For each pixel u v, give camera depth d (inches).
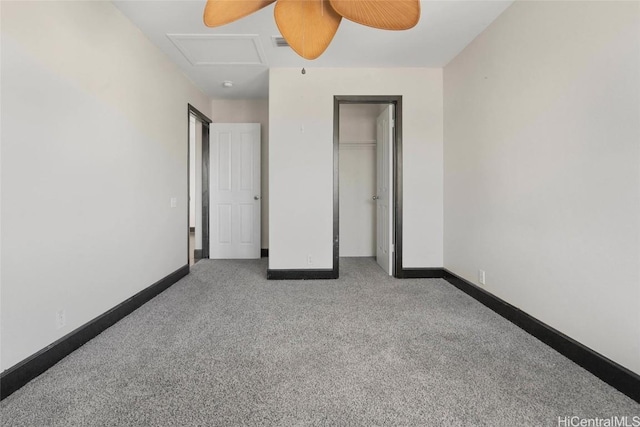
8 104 57.2
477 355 70.2
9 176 57.4
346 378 61.1
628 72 56.6
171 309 99.1
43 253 64.7
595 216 63.2
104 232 84.9
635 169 55.6
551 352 71.6
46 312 65.3
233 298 110.2
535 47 79.9
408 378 61.1
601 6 61.5
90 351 71.7
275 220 136.1
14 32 58.2
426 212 137.0
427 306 102.0
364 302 106.0
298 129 135.5
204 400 54.4
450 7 91.2
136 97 101.0
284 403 53.6
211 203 180.4
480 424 48.8
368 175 184.9
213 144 179.5
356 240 186.1
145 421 49.2
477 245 108.7
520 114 85.8
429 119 136.4
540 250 78.5
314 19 66.2
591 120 63.9
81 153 76.0
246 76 144.5
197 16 95.7
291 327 85.3
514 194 88.5
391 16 58.0
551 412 51.4
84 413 50.9
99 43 82.9
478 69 107.2
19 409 51.8
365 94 135.6
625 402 54.0
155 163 114.2
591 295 64.2
